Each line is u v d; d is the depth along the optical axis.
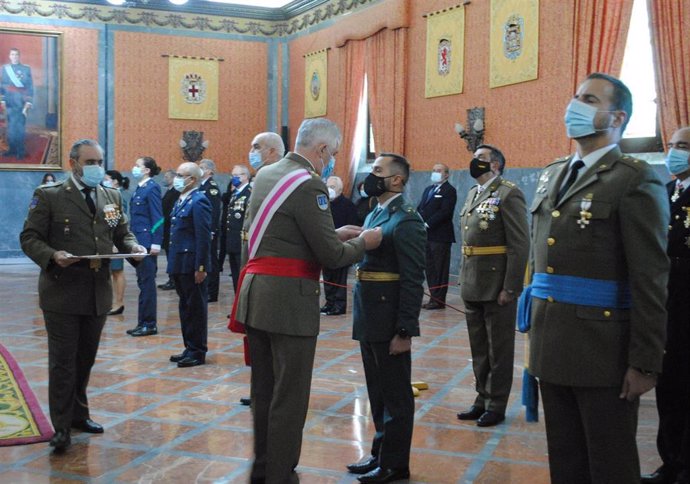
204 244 6.14
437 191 9.57
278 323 3.26
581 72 8.58
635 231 2.45
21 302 9.71
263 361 3.48
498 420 4.73
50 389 4.22
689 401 3.58
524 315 2.83
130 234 4.74
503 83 10.04
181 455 4.14
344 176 13.88
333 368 6.21
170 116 15.82
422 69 11.83
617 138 2.63
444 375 6.00
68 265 4.20
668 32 7.40
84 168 4.26
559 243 2.62
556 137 9.18
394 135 12.42
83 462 4.03
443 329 7.99
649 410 5.08
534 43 9.46
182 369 6.15
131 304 9.52
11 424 4.66
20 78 14.49
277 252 3.30
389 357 3.72
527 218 4.73
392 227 3.70
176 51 15.78
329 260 3.28
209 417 4.85
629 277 2.47
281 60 16.50
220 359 6.53
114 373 5.99
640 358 2.41
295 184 3.28
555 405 2.66
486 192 4.81
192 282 6.24
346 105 13.80
